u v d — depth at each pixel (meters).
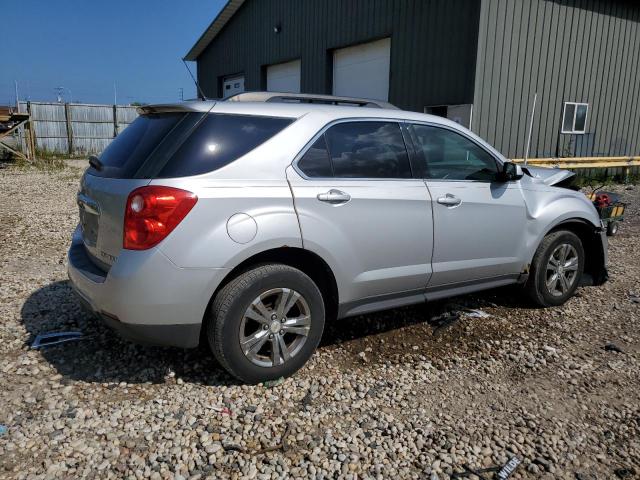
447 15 11.35
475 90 10.89
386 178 3.73
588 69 13.09
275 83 18.75
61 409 3.03
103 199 3.17
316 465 2.64
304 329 3.40
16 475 2.48
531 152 12.42
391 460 2.70
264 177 3.21
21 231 7.72
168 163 3.02
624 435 2.98
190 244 2.95
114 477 2.50
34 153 20.75
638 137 14.97
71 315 4.36
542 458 2.76
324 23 15.41
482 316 4.59
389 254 3.71
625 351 4.02
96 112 26.17
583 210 4.95
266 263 3.27
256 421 2.98
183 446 2.74
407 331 4.28
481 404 3.25
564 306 4.93
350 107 3.73
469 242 4.15
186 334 3.07
